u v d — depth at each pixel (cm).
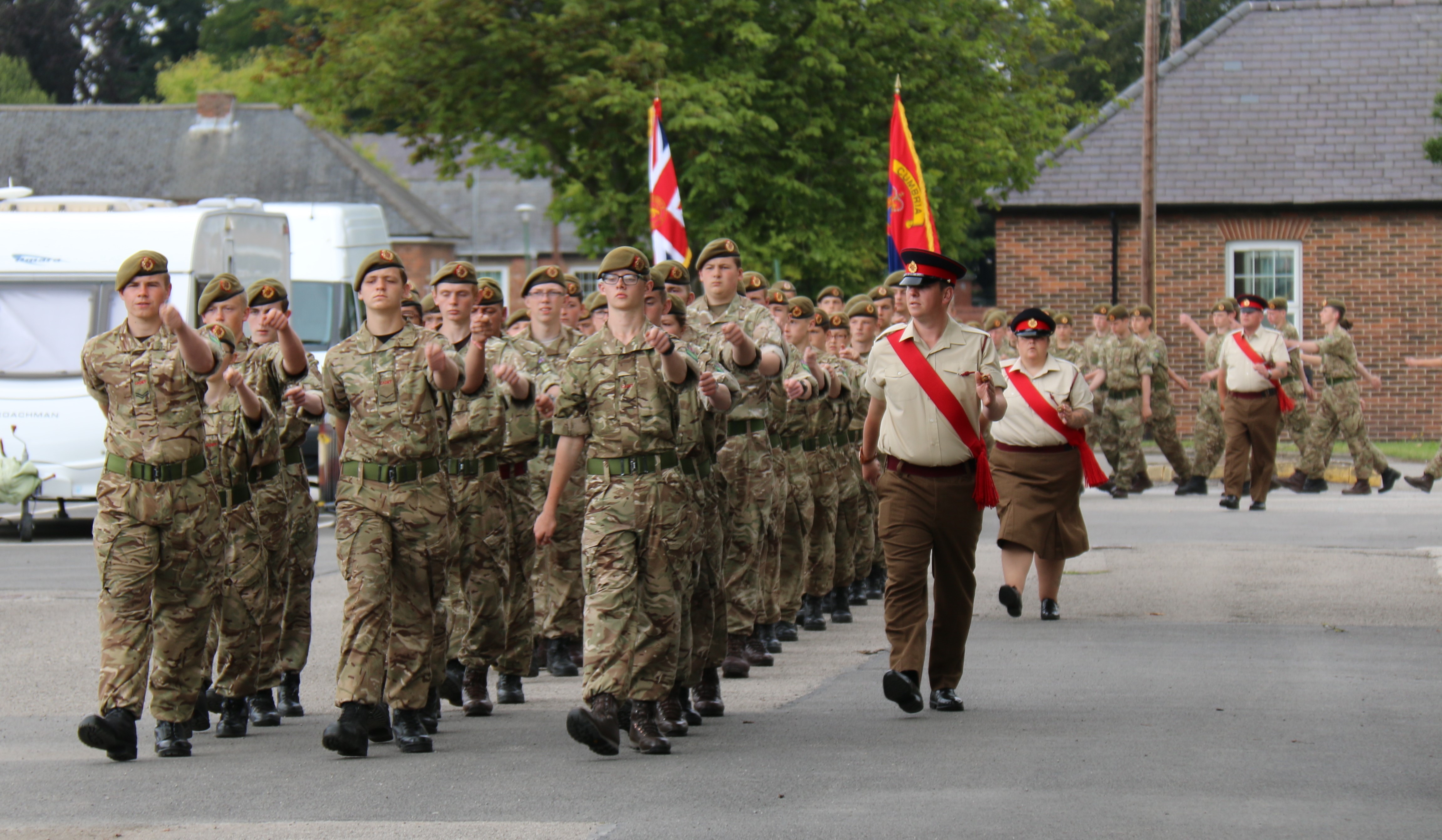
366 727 1288
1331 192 5103
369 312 1325
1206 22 9662
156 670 1336
